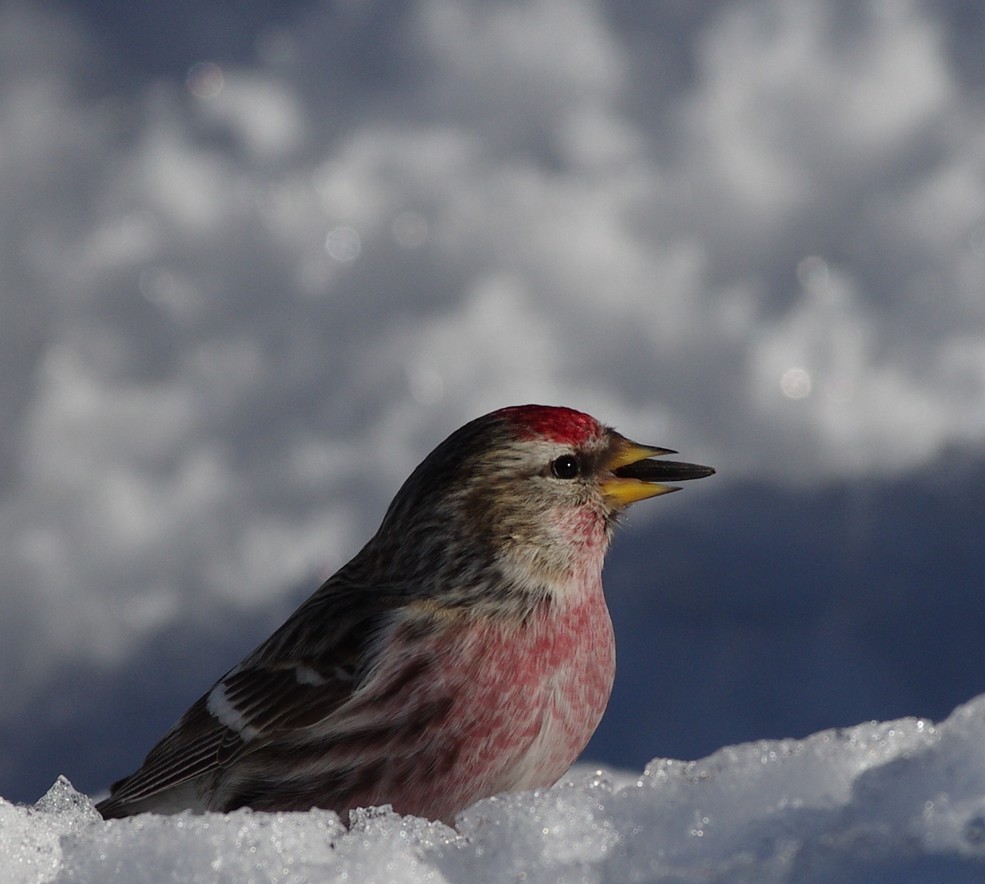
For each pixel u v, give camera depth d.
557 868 2.29
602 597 2.37
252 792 2.36
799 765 2.29
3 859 2.29
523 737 2.35
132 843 2.29
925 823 2.28
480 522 2.36
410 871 2.29
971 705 2.29
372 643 2.35
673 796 2.29
